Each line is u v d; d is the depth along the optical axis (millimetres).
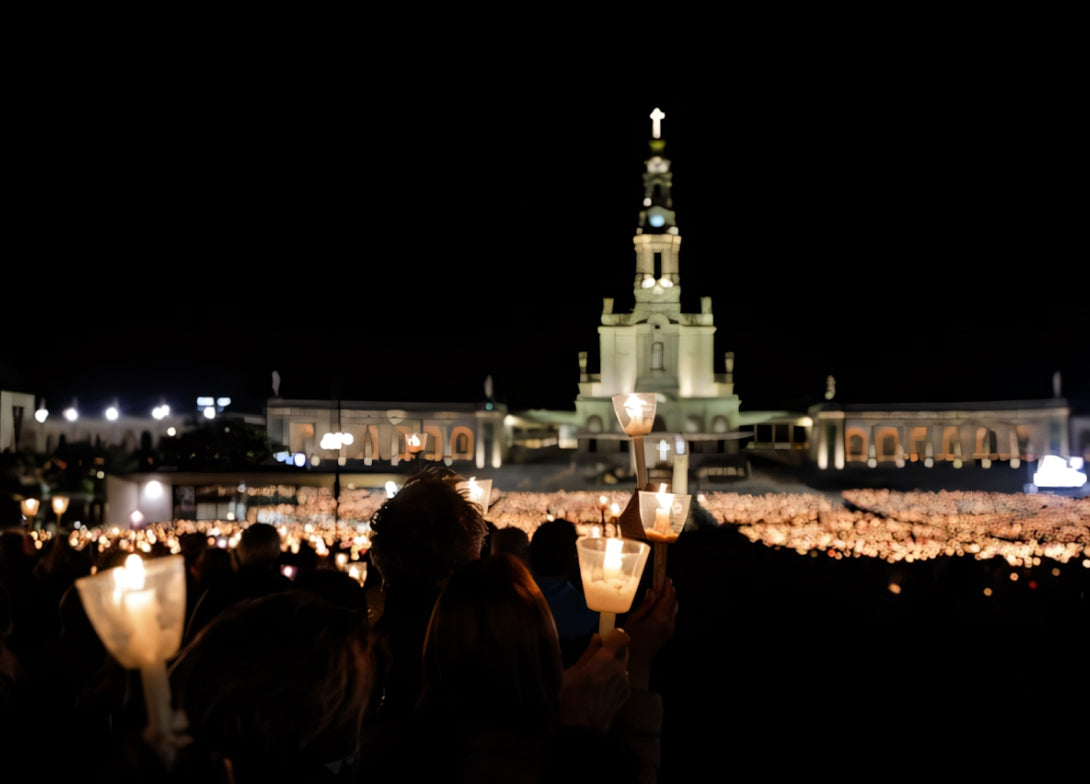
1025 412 89750
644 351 88750
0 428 63156
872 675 17672
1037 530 48812
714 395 88438
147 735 2762
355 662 3754
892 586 25188
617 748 3439
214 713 3494
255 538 7754
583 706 4328
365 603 6879
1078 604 23797
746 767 12664
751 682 17125
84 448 42062
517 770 4121
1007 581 26141
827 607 24062
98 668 7367
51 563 10148
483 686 4098
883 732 14195
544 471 82062
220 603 7121
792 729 14352
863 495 70750
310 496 42844
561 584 7250
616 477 77938
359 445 87500
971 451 92188
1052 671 17688
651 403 6047
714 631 21641
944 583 22828
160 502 40875
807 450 89938
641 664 4996
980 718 14742
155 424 71312
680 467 59875
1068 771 12398
